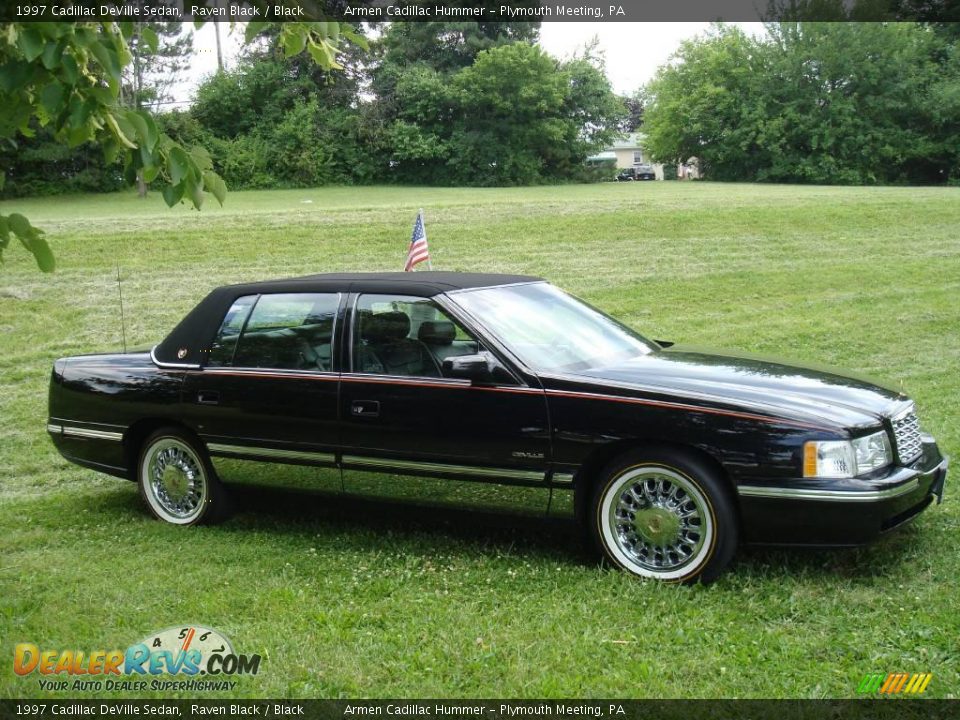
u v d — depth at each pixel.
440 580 4.83
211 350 5.87
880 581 4.57
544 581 4.76
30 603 4.60
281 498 5.78
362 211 23.41
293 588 4.75
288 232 20.66
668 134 68.69
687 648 3.91
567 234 21.45
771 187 37.88
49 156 47.00
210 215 22.75
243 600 4.60
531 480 4.96
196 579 4.94
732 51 65.06
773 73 63.38
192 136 53.62
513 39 62.66
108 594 4.72
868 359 11.73
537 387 4.94
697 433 4.59
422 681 3.66
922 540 5.15
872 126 61.09
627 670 3.71
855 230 22.73
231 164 54.06
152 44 3.84
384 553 5.36
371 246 19.86
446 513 5.28
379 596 4.65
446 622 4.25
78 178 49.16
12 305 14.32
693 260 19.12
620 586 4.59
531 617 4.30
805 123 62.19
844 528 4.45
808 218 23.78
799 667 3.70
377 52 60.69
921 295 16.00
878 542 4.91
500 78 59.78
